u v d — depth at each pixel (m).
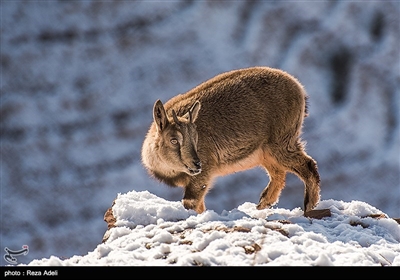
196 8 147.88
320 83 134.88
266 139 39.91
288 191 107.69
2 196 122.69
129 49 144.50
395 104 129.75
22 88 141.62
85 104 138.00
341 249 25.95
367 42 139.25
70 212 120.56
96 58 144.50
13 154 130.38
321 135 126.00
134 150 130.38
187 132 36.97
